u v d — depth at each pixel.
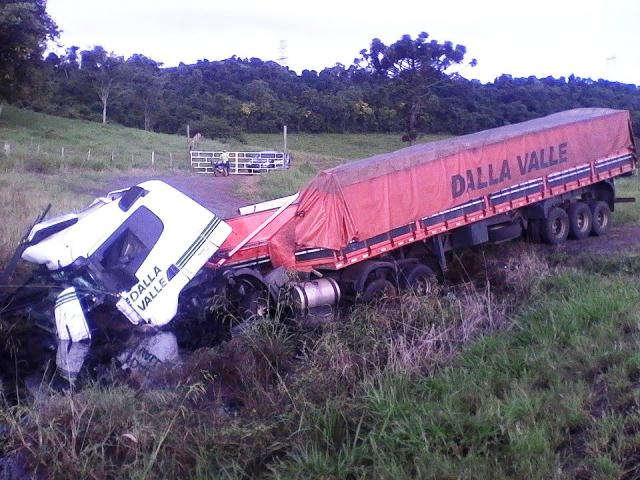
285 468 5.61
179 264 9.80
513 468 5.22
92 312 9.48
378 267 11.22
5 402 7.12
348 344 8.09
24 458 6.21
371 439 5.71
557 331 7.90
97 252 9.46
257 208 13.37
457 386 6.70
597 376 6.66
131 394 7.10
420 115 49.31
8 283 9.79
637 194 21.36
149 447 6.11
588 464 5.18
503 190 13.68
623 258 12.30
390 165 11.48
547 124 15.18
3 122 48.81
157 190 10.10
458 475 5.12
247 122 67.62
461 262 13.00
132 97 66.44
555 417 5.90
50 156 31.66
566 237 15.43
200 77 75.19
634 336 7.38
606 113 16.47
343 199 10.81
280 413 6.64
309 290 10.51
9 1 45.81
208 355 8.27
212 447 6.07
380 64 48.66
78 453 6.08
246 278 10.68
